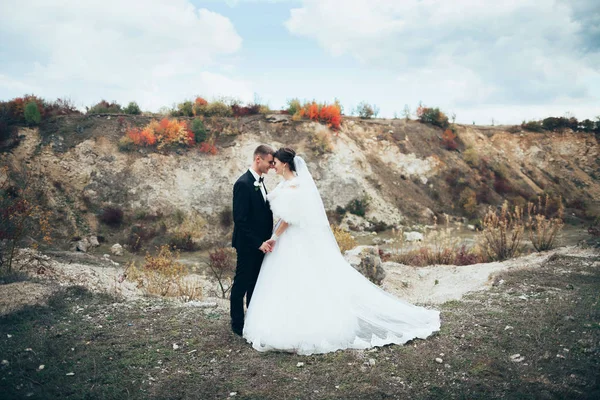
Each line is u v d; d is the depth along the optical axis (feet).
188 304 20.25
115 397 11.18
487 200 92.12
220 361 13.66
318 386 11.91
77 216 66.28
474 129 115.44
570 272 25.05
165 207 71.26
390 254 47.57
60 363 13.08
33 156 70.44
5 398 10.94
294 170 16.22
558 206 92.89
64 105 85.30
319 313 14.90
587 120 120.47
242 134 87.51
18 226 25.80
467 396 11.02
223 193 76.18
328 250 16.33
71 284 21.49
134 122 83.15
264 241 16.37
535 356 13.14
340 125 98.78
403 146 99.45
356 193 82.64
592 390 11.03
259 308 15.44
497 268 31.81
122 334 15.65
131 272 30.01
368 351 14.21
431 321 16.62
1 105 76.59
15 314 16.88
